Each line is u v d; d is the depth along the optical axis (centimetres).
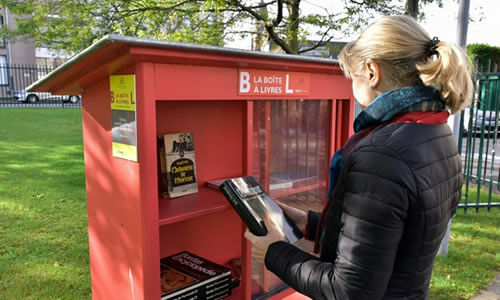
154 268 145
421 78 98
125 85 139
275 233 135
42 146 826
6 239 356
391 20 102
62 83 165
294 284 109
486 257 352
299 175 212
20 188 519
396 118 100
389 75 102
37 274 295
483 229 427
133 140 140
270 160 198
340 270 94
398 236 89
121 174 150
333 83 202
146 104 131
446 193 98
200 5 498
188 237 209
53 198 480
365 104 111
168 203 172
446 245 348
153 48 120
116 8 495
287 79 176
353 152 97
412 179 88
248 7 481
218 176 208
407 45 98
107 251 168
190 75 140
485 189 615
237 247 231
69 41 551
